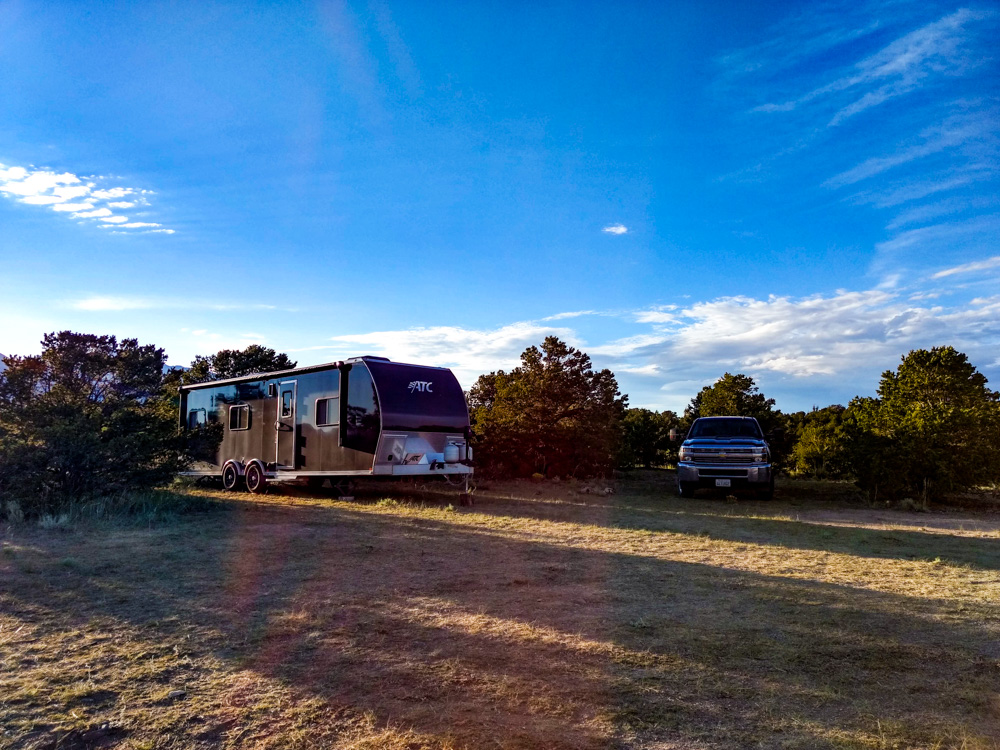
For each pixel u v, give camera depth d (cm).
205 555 730
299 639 459
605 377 2119
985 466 1485
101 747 312
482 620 504
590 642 456
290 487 1603
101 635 462
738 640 463
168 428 1165
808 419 3027
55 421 1027
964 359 1641
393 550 769
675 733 331
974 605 554
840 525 1097
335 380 1286
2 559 696
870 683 394
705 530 974
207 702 359
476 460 1981
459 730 330
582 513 1169
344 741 319
